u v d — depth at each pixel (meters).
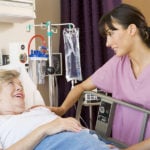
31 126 1.37
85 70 2.49
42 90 2.52
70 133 1.29
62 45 2.52
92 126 2.43
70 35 2.12
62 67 2.48
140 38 1.44
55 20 2.68
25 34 2.25
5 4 1.94
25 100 1.73
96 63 2.42
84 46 2.50
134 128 1.53
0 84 1.58
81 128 1.39
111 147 1.31
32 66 2.00
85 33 2.46
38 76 2.01
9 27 2.18
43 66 2.02
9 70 1.68
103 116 1.59
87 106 2.41
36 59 1.98
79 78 2.15
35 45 2.39
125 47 1.44
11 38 2.19
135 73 1.55
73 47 2.12
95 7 2.40
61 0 2.54
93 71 2.46
